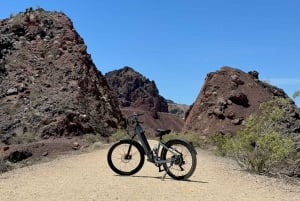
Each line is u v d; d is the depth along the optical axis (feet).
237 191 31.30
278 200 28.96
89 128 116.16
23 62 141.90
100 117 129.18
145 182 33.19
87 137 106.22
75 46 152.97
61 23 163.12
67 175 36.91
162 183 32.99
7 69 138.31
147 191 29.40
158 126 610.65
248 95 160.66
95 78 147.74
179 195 28.48
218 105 153.48
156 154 35.60
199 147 106.22
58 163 47.75
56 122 110.93
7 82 132.26
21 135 104.06
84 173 38.22
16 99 123.65
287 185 39.06
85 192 28.63
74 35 159.12
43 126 110.63
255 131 52.42
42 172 39.27
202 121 152.97
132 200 26.45
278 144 47.39
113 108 146.92
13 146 84.28
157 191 29.55
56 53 147.23
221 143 75.87
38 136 106.32
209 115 152.46
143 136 36.70
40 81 133.59
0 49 148.25
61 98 123.85
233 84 164.55
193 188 31.27
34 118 113.50
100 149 78.74
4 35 154.40
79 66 142.31
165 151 35.50
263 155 47.65
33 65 141.08
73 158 55.83
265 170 48.34
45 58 145.69
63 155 71.97
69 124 111.86
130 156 37.58
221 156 71.97
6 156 74.18
